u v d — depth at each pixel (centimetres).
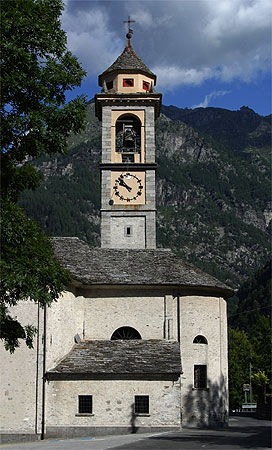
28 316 3734
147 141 5444
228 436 3375
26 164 2266
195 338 4375
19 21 2111
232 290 4572
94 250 4653
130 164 5359
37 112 2177
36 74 2181
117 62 5712
